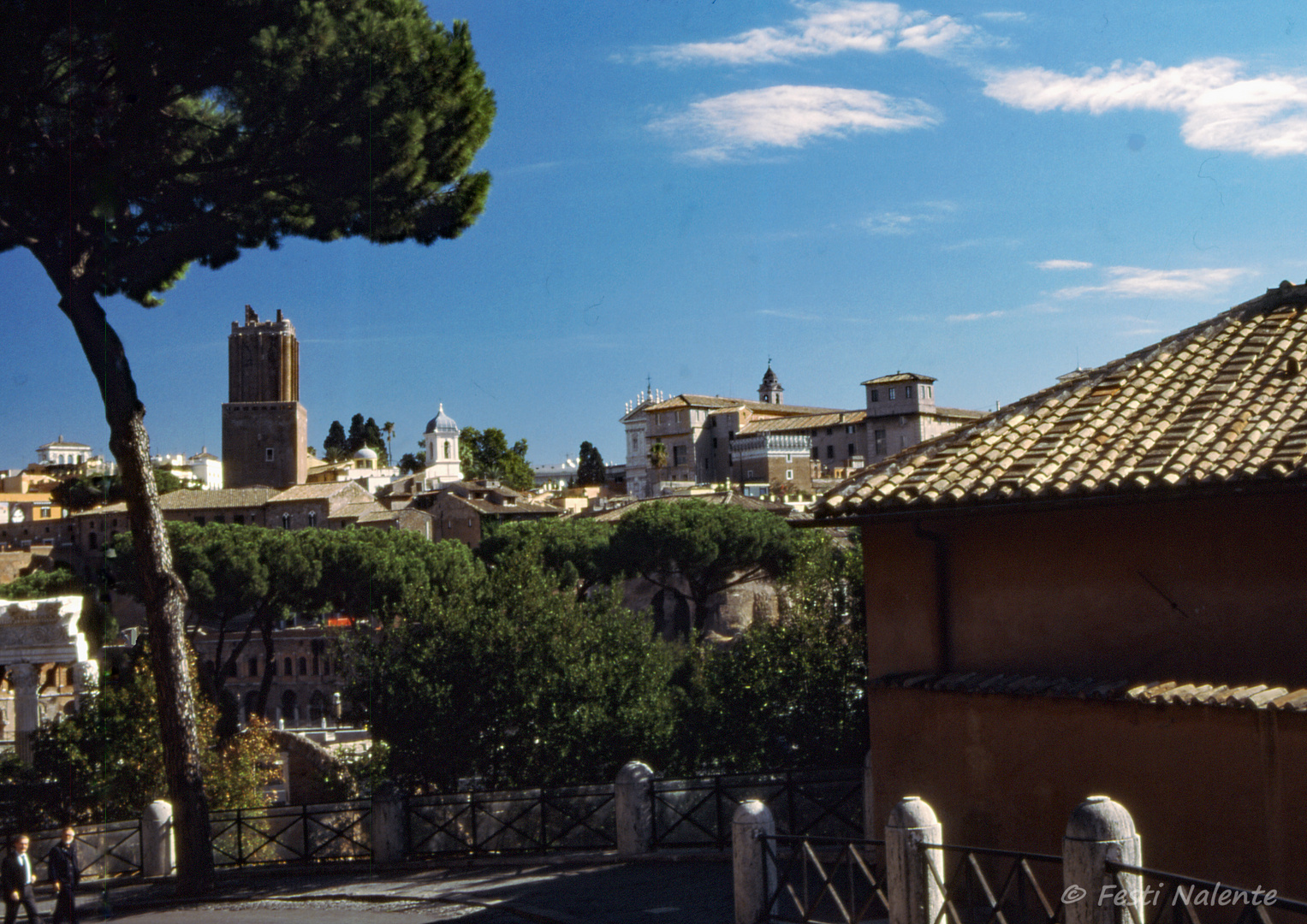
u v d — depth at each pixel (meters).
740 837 10.88
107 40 15.32
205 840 17.64
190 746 17.86
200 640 82.31
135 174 17.34
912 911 9.07
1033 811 11.24
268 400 144.38
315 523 109.94
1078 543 11.85
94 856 19.81
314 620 85.25
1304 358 12.50
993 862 11.59
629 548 60.75
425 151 17.69
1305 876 9.26
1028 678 11.68
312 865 18.77
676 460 152.38
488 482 133.62
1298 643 10.38
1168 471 10.81
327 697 81.81
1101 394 13.57
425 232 18.88
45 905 17.48
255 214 18.62
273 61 15.87
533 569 28.50
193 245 18.16
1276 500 10.58
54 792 28.19
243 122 16.83
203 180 17.73
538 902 13.31
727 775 15.78
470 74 17.69
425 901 14.32
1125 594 11.48
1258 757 9.62
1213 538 10.94
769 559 61.88
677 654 31.28
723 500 87.31
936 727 12.27
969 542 12.77
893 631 13.40
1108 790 10.63
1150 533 11.34
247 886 17.53
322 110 16.66
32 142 16.39
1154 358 14.02
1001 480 11.99
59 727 29.27
